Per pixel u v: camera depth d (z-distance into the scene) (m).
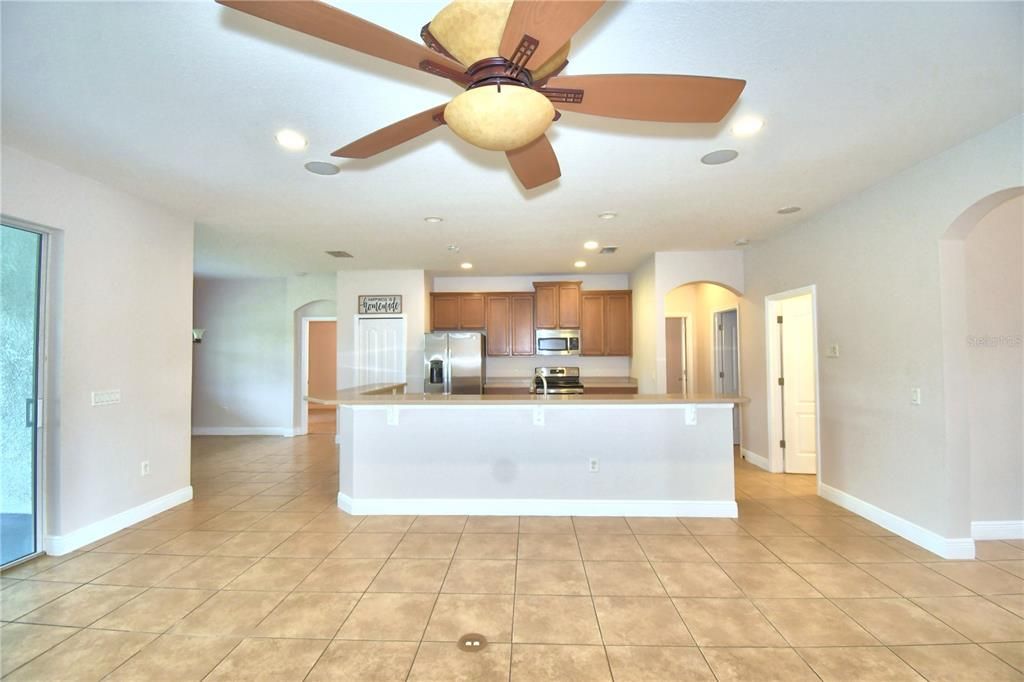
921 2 1.66
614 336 6.94
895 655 2.09
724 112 1.75
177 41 1.82
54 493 3.11
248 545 3.27
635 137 2.67
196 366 7.79
